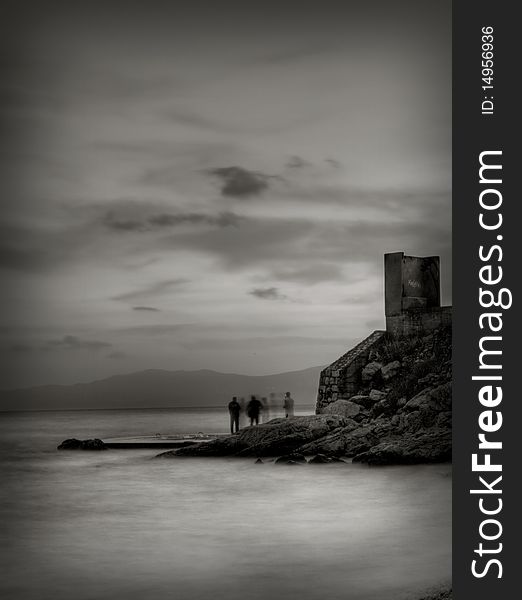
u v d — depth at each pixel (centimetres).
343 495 1689
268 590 1045
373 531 1363
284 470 2059
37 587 1071
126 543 1304
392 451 2053
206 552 1238
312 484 1834
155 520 1489
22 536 1366
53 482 1975
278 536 1338
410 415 2211
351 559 1189
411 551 1234
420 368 2497
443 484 1791
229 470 2123
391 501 1622
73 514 1559
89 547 1282
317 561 1179
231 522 1457
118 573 1129
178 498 1716
